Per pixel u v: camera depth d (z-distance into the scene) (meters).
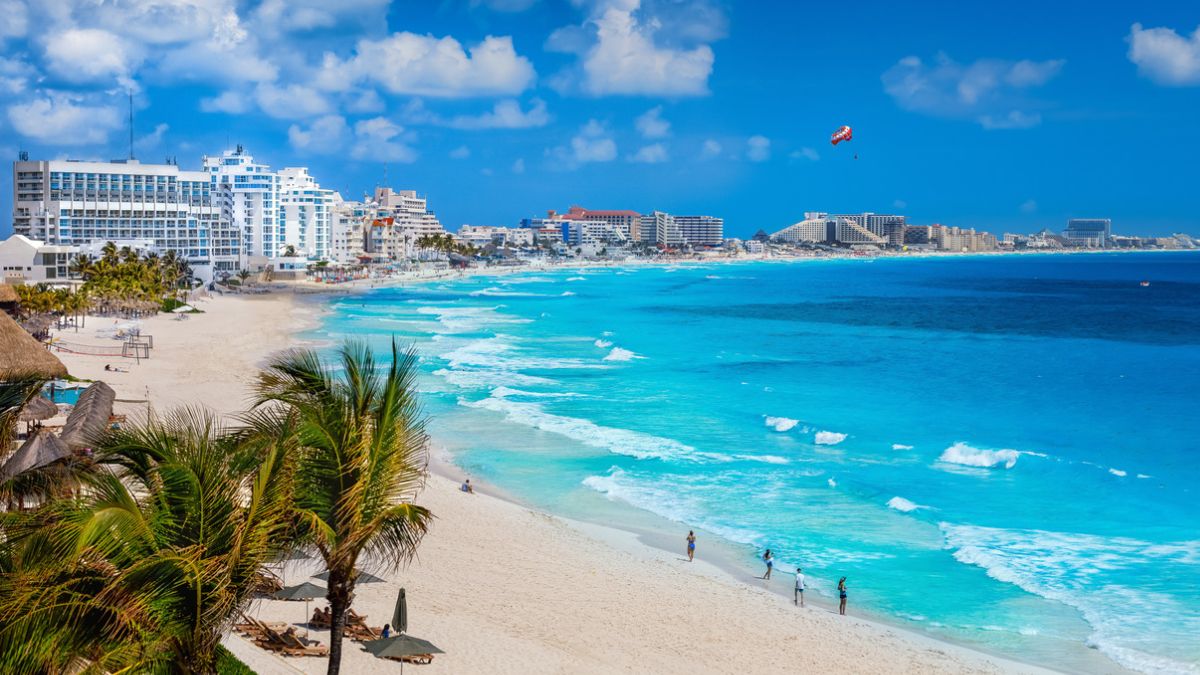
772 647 30.36
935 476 52.19
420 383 81.56
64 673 11.98
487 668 25.94
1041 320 157.50
